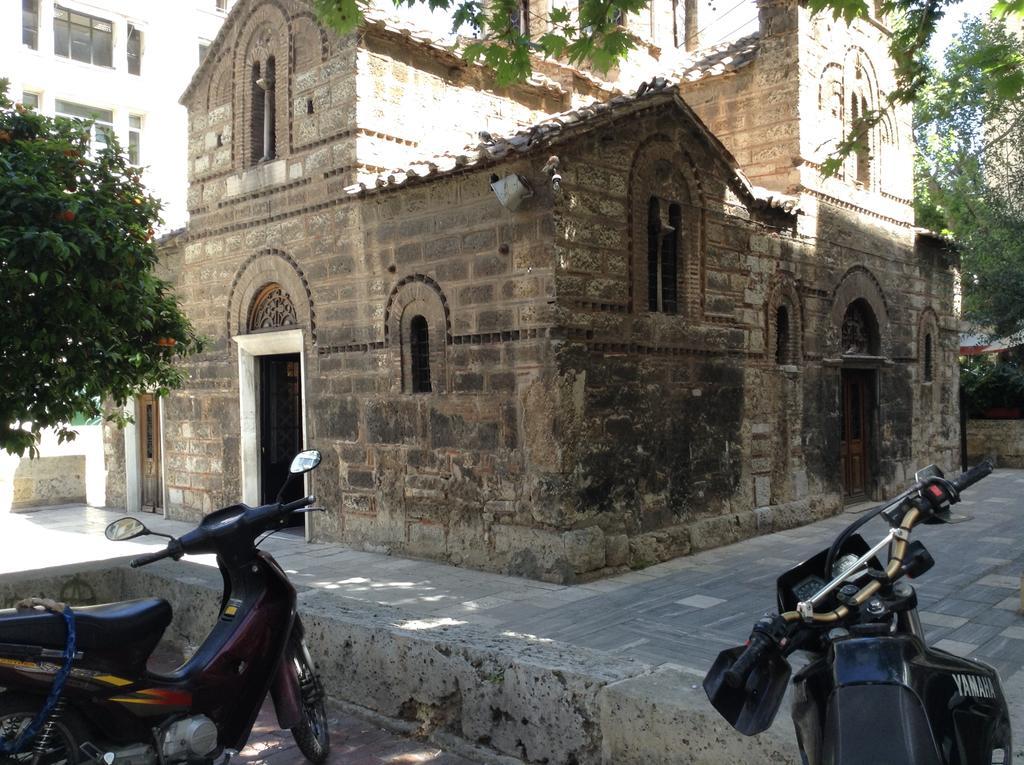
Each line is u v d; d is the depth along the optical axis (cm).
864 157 1484
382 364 1098
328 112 1151
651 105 1002
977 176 1920
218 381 1338
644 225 1028
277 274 1236
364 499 1123
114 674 381
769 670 256
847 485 1441
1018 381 2105
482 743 454
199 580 651
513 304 954
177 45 2630
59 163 679
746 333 1186
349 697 527
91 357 672
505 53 707
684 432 1078
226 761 418
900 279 1562
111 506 1605
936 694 247
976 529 1192
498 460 973
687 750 364
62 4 2397
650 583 916
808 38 1325
